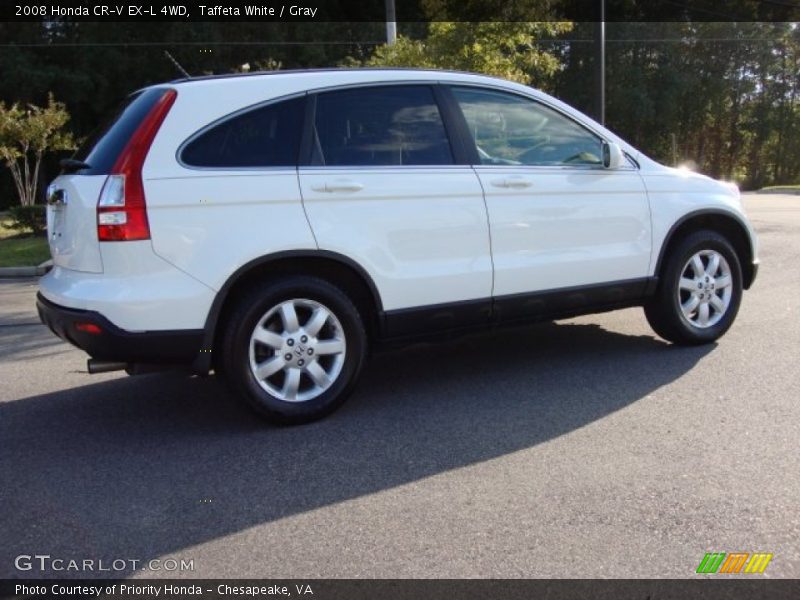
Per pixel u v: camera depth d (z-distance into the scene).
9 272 12.09
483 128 4.88
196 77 4.39
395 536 3.15
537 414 4.49
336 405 4.48
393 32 17.12
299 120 4.35
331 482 3.67
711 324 5.73
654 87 39.91
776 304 7.13
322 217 4.28
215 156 4.12
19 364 6.16
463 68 13.96
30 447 4.26
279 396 4.33
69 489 3.68
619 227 5.21
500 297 4.82
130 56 31.00
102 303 3.90
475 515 3.30
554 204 4.95
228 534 3.21
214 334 4.12
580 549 3.01
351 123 4.49
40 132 18.22
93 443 4.29
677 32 39.69
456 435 4.21
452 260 4.66
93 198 3.94
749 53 41.09
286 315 4.26
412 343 4.72
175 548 3.12
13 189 32.72
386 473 3.75
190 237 3.99
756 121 42.81
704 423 4.23
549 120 5.13
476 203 4.69
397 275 4.50
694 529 3.13
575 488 3.52
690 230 5.66
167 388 5.31
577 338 6.18
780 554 2.95
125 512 3.43
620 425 4.26
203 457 4.02
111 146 4.09
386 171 4.47
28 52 30.48
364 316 4.66
